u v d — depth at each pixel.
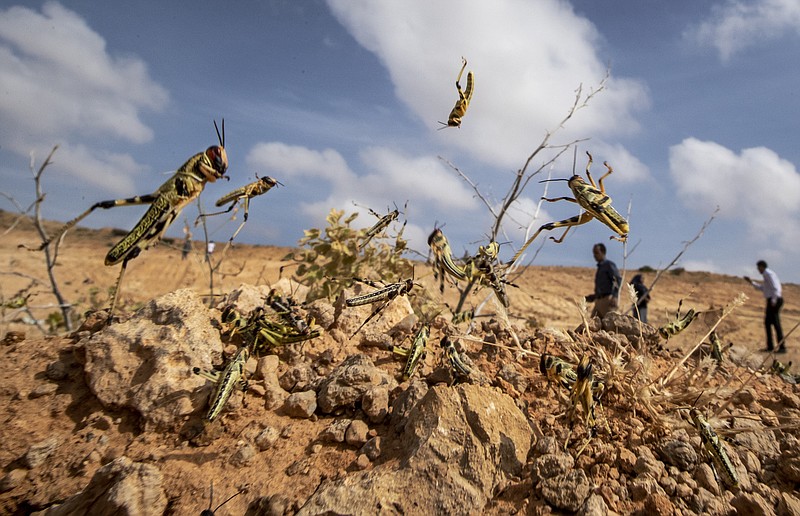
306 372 4.02
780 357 13.23
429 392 3.31
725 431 3.47
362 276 6.45
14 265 22.81
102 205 2.54
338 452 3.30
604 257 9.48
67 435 3.50
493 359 4.44
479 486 2.92
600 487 2.98
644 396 3.65
